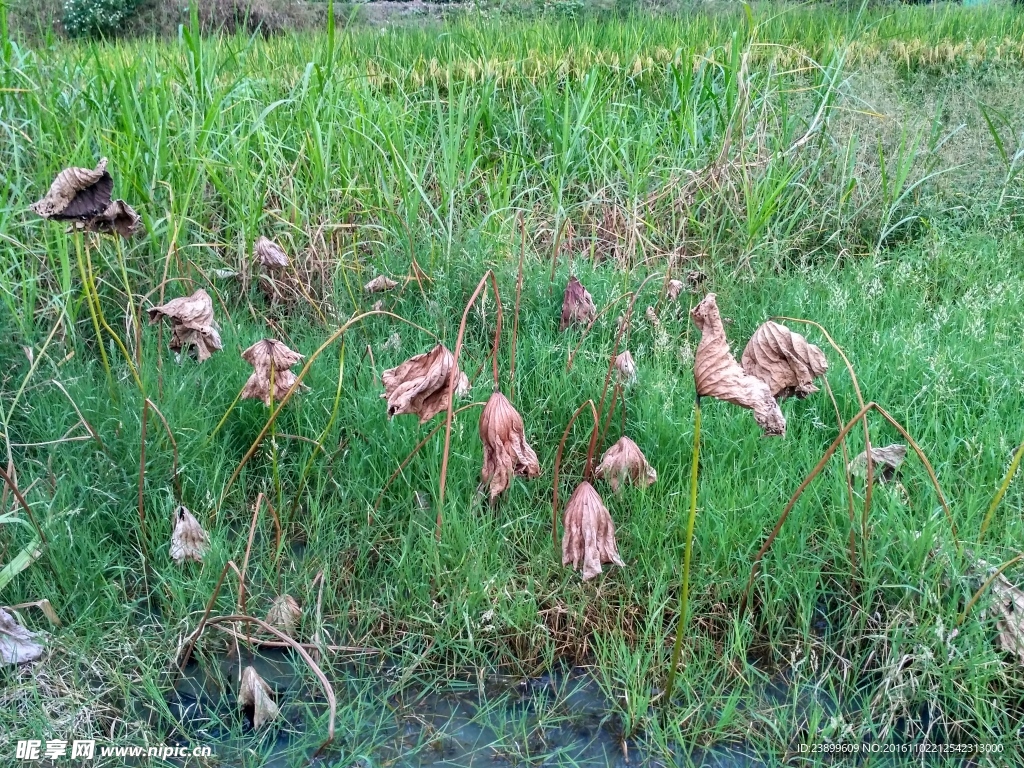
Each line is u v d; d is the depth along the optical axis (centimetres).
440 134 446
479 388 315
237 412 312
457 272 398
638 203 460
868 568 238
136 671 224
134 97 421
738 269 424
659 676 222
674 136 505
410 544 260
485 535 253
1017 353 331
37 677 216
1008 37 665
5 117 409
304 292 388
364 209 433
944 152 508
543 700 219
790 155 486
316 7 1003
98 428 289
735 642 226
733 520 255
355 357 344
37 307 360
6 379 311
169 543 256
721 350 172
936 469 274
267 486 291
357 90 495
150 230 369
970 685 212
